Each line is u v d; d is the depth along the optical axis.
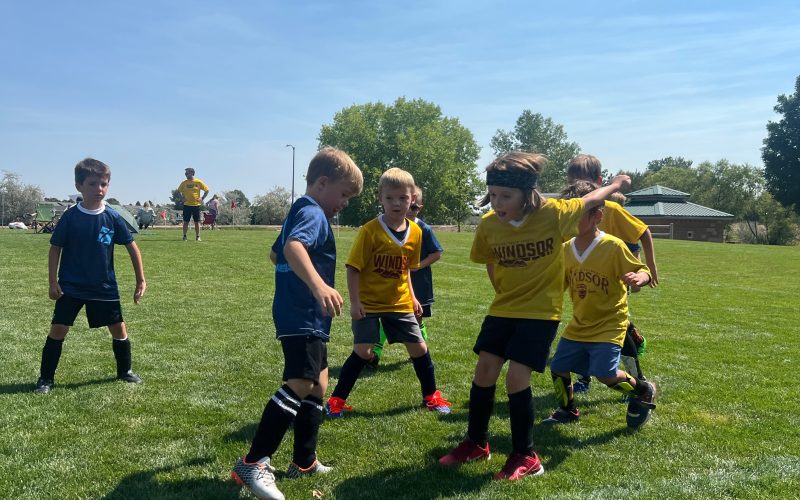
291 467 3.19
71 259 4.59
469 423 3.43
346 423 4.01
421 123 67.94
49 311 7.60
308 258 2.78
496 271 3.48
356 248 4.23
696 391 4.80
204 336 6.50
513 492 2.96
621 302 3.96
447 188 62.94
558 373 4.08
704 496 2.89
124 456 3.36
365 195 61.88
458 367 5.53
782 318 8.48
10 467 3.17
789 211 64.81
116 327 4.76
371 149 67.00
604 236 3.94
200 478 3.10
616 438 3.78
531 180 3.28
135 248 4.83
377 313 4.31
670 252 21.78
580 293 3.97
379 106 68.88
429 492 2.97
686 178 86.12
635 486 3.03
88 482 3.02
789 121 60.25
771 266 17.16
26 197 45.69
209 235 20.92
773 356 6.06
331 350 6.18
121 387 4.64
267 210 53.34
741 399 4.59
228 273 11.31
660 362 5.76
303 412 3.17
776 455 3.48
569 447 3.63
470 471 3.25
